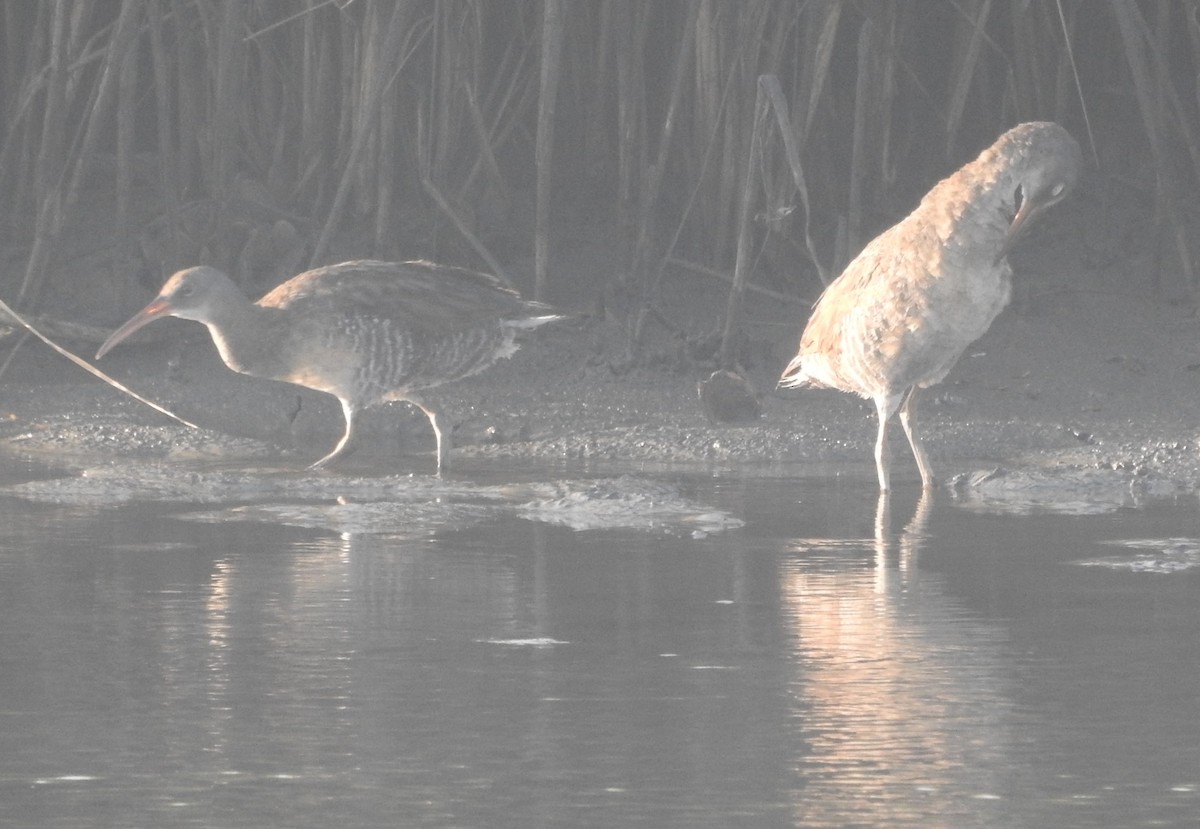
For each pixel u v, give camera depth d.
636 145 20.91
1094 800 6.36
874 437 16.38
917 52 23.81
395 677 8.02
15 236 20.94
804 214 21.41
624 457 16.02
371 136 20.72
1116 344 19.09
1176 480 14.47
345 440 15.30
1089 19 23.59
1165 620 9.18
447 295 15.32
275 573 10.45
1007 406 17.41
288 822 6.14
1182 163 23.09
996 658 8.37
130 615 9.28
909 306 13.65
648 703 7.61
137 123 23.48
